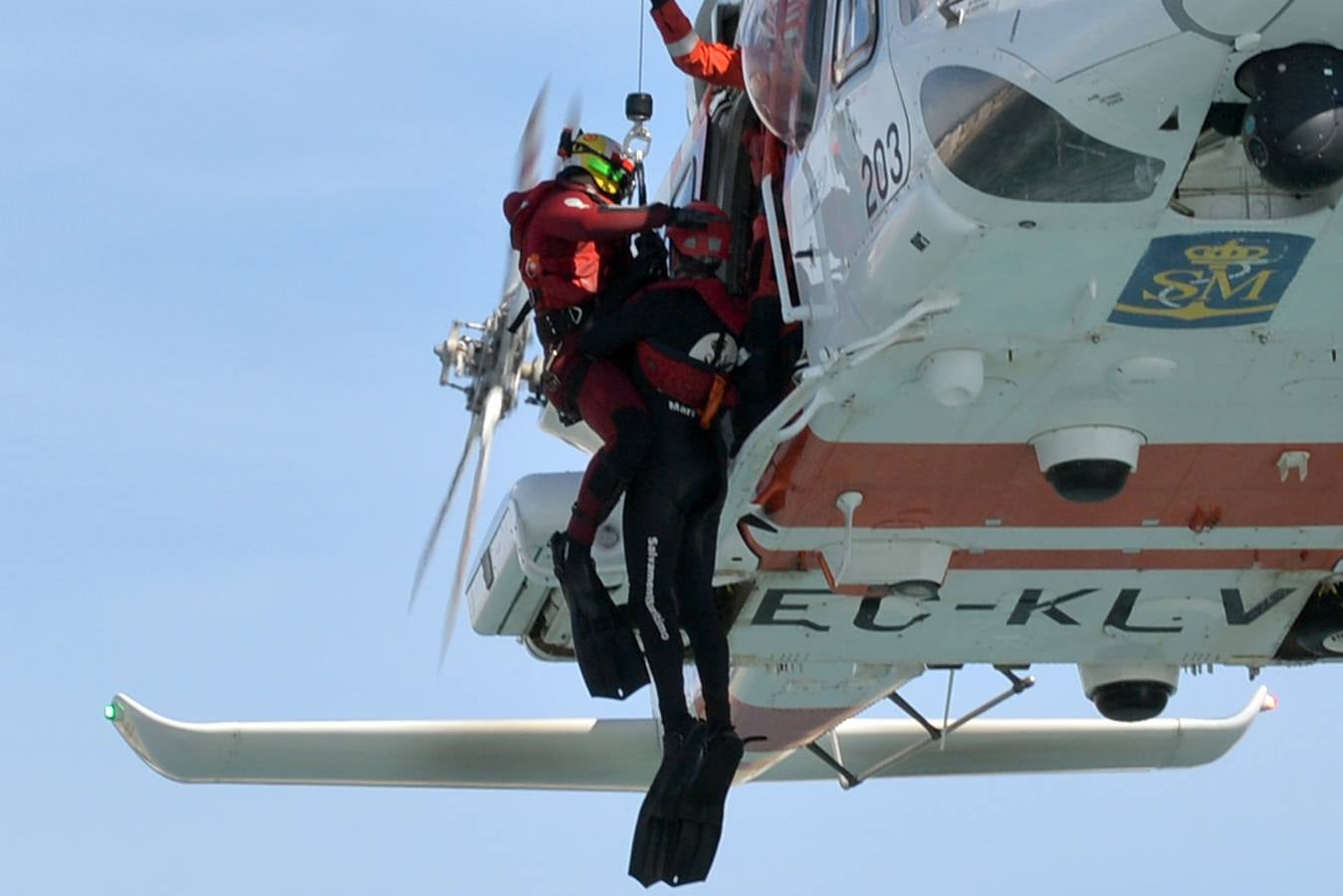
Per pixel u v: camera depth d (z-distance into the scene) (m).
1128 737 62.44
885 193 34.06
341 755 56.22
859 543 41.03
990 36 32.25
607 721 58.12
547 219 38.12
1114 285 33.50
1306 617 44.53
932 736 53.72
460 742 57.69
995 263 33.16
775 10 38.84
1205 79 30.94
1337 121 30.70
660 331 37.81
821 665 49.34
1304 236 32.62
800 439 37.88
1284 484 39.12
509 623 47.31
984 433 37.28
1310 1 30.08
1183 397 36.28
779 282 37.44
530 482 43.69
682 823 36.31
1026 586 43.19
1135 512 40.09
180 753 55.69
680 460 37.53
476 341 47.19
